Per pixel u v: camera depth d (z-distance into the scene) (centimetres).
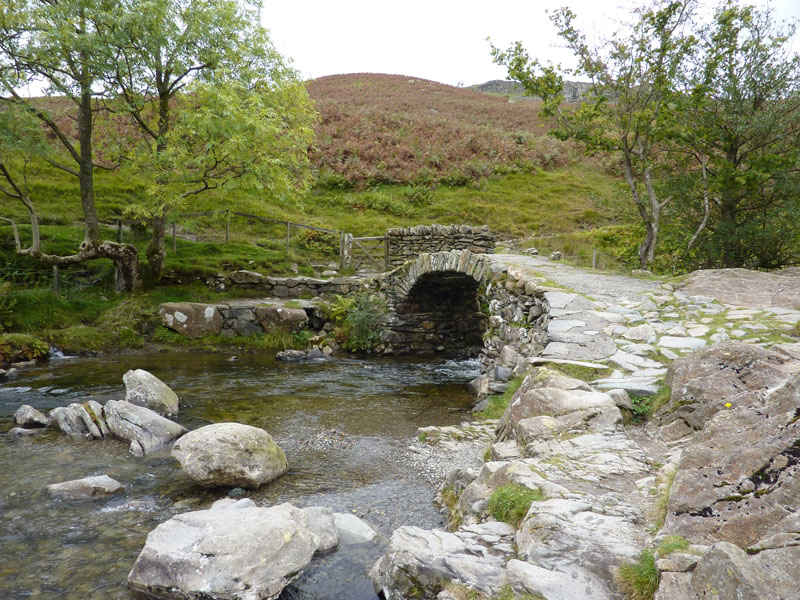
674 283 1094
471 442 711
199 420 818
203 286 1669
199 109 1401
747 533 270
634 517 333
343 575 395
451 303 1711
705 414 470
